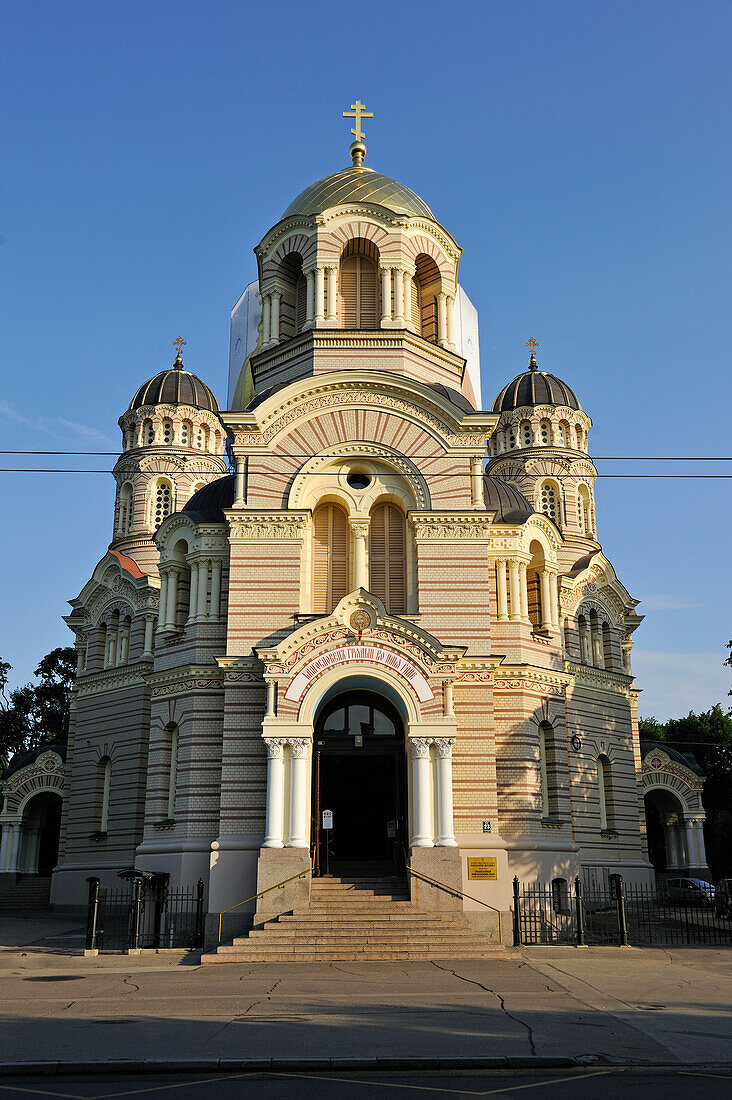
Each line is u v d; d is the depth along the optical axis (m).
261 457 38.59
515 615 42.06
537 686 41.88
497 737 39.84
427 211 45.62
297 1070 15.20
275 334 43.88
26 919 50.62
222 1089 13.98
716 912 42.50
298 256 45.19
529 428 63.25
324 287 42.69
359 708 36.22
